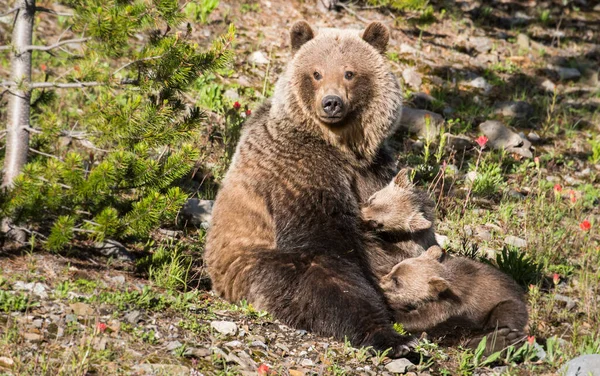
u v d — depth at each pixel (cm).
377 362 948
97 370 801
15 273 1002
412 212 1118
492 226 1551
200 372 845
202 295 1109
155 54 1087
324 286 1022
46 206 1033
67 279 1018
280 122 1141
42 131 1080
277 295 1045
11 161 1098
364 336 992
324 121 1105
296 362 923
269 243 1098
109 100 1089
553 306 1259
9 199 1013
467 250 1394
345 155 1143
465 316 1067
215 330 962
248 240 1109
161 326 937
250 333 976
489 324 1064
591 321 1236
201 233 1324
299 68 1141
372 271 1102
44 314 896
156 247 1251
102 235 1041
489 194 1683
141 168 1077
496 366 992
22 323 863
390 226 1109
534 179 1731
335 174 1104
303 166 1095
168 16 1080
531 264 1349
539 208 1609
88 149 1523
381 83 1151
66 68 1775
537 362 1012
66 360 798
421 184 1650
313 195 1076
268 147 1127
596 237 1567
